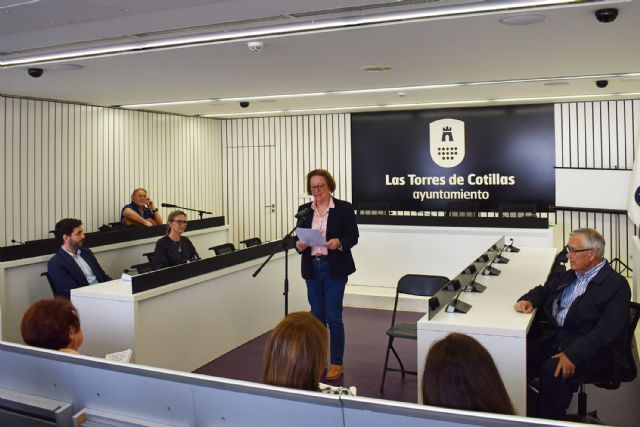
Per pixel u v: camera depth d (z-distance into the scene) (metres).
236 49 4.71
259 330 6.11
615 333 3.29
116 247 7.18
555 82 6.92
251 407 1.59
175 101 8.33
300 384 1.94
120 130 9.23
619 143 9.30
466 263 7.91
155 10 3.52
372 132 10.68
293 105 9.19
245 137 11.59
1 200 7.38
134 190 8.88
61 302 2.66
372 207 10.47
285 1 3.39
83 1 3.33
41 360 1.92
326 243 4.59
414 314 7.18
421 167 10.45
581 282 3.63
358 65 5.61
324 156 11.03
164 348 4.75
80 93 7.29
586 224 9.53
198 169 11.09
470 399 1.65
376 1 3.38
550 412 3.38
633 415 4.11
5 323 5.78
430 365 1.74
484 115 10.01
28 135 7.72
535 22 4.02
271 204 11.47
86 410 1.83
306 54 4.99
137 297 4.42
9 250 5.86
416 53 5.04
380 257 8.25
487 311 3.64
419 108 10.13
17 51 4.61
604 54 5.21
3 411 1.93
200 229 8.72
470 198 10.20
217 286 5.43
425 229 8.05
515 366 3.18
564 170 9.57
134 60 5.09
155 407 1.73
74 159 8.41
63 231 5.33
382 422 1.44
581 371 3.38
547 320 4.23
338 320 4.83
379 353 5.60
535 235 7.62
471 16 3.80
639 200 7.83
